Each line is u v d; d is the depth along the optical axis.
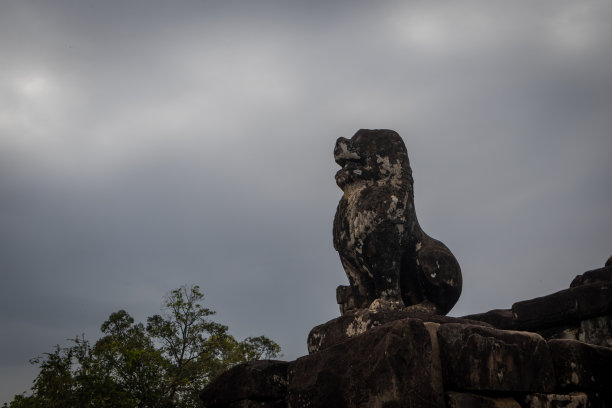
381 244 5.43
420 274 5.68
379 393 4.17
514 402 4.36
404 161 5.83
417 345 4.18
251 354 20.05
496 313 6.70
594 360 4.77
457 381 4.23
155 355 16.98
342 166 5.98
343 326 5.14
